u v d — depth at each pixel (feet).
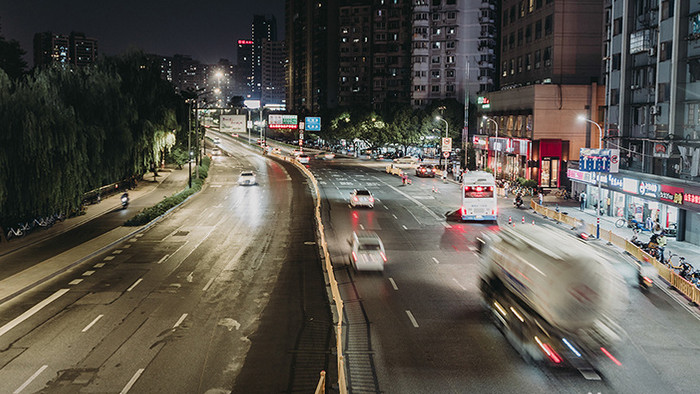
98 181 186.29
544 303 64.69
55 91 150.61
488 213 160.25
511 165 269.85
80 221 157.38
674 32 138.51
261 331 74.13
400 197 217.77
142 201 199.41
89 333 73.00
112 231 143.02
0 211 124.06
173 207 185.98
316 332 73.87
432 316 80.07
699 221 130.82
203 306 84.48
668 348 69.67
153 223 158.81
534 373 61.77
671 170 143.02
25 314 80.43
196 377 60.29
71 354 66.13
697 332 75.41
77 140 145.18
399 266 109.50
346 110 536.83
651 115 153.48
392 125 416.26
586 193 190.08
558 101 234.99
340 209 186.19
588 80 247.29
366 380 59.93
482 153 313.73
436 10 485.15
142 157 221.66
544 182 238.27
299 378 60.29
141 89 222.89
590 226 145.28
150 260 114.21
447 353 67.00
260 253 121.19
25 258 113.70
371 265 104.83
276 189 242.99
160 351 67.26
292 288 94.32
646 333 74.90
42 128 130.11
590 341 64.90
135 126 213.25
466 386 58.54
